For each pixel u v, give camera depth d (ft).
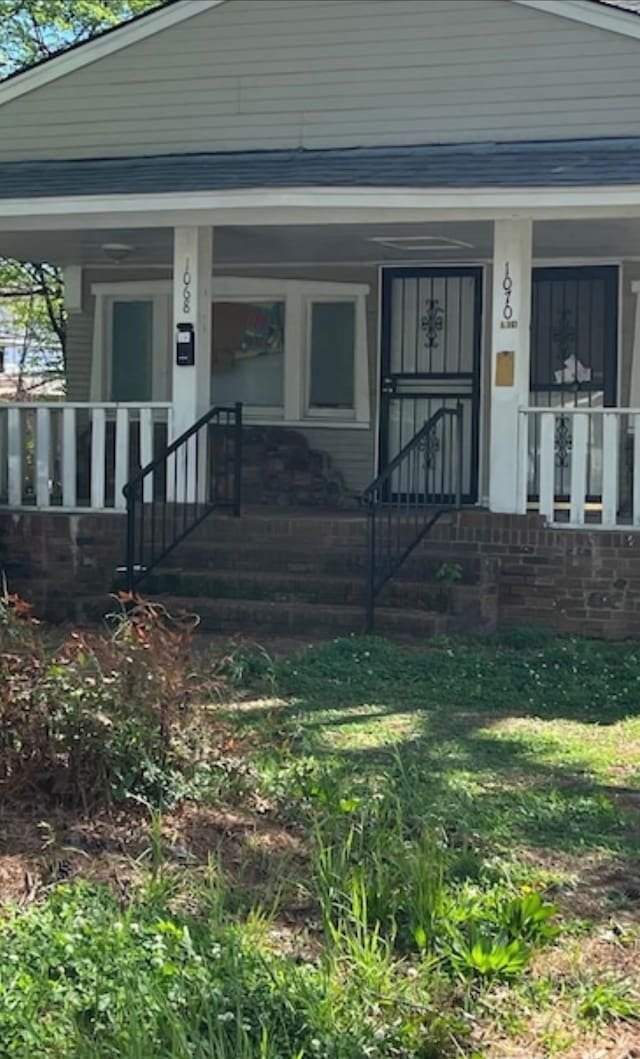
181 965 14.11
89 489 47.24
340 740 24.29
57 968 13.99
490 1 40.09
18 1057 12.41
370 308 47.21
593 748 24.32
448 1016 13.55
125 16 78.95
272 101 42.09
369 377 47.26
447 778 21.83
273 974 13.98
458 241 41.68
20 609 20.84
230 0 42.09
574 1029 13.64
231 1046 12.76
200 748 19.67
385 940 15.11
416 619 33.76
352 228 39.09
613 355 44.55
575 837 19.12
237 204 36.37
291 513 41.60
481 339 45.98
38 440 40.01
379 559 36.19
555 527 35.50
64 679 18.71
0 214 38.09
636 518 35.14
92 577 38.47
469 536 36.14
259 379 48.65
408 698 27.86
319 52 41.60
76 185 38.75
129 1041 12.44
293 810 19.17
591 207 34.76
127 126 43.29
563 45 39.58
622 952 15.38
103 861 16.87
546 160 37.24
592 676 30.12
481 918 15.52
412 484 46.75
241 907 15.89
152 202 37.01
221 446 45.98
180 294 39.04
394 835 17.52
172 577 36.60
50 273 86.63
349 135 41.52
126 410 39.34
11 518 38.34
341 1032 13.16
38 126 44.11
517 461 36.32
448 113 40.70
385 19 41.01
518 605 35.68
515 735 25.08
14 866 16.60
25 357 111.96
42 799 18.44
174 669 19.63
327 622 34.35
